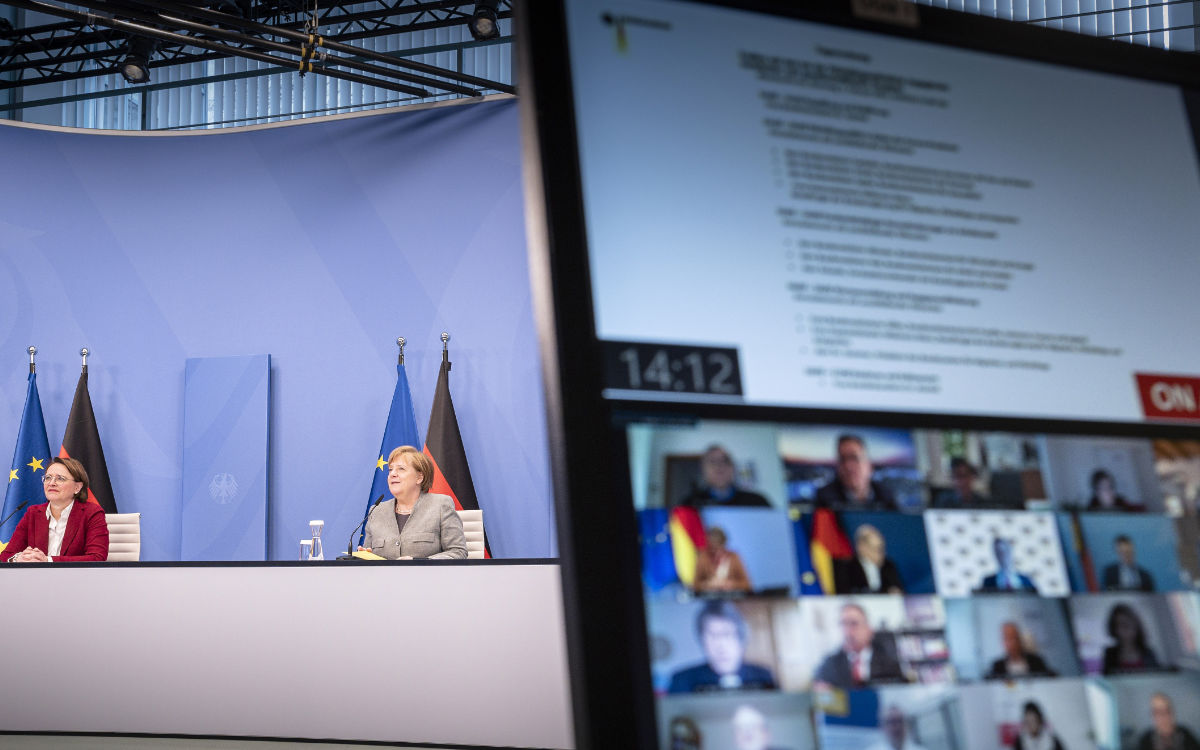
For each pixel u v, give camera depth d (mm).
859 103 821
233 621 2807
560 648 2523
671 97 745
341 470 6250
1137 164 928
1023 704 692
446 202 6398
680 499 648
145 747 2635
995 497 748
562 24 706
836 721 641
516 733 2520
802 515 684
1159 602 766
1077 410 806
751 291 727
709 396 682
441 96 8656
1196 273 907
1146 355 855
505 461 6098
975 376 780
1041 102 907
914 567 703
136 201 6566
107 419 6387
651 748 587
